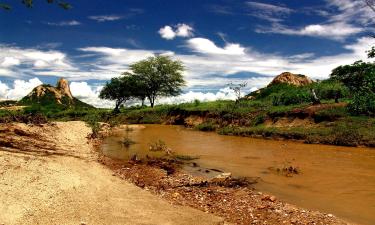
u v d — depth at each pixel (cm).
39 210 908
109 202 1026
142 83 6900
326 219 955
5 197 945
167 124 4728
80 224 848
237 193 1197
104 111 6131
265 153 2027
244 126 3312
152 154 1977
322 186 1298
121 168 1541
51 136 2378
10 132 2094
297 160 1802
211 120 3819
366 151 2086
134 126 4172
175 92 7506
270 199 1117
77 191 1091
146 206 1016
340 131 2444
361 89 2753
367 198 1154
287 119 2997
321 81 4169
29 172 1184
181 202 1087
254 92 5669
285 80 6150
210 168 1609
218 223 911
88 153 1911
